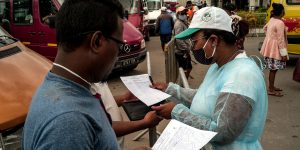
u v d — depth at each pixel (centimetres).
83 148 100
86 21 108
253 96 174
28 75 277
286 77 782
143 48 845
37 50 779
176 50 683
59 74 113
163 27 1121
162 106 206
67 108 103
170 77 422
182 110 197
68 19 109
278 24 615
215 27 184
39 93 112
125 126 204
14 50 322
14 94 243
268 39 631
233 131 174
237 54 191
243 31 192
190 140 172
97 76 117
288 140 449
